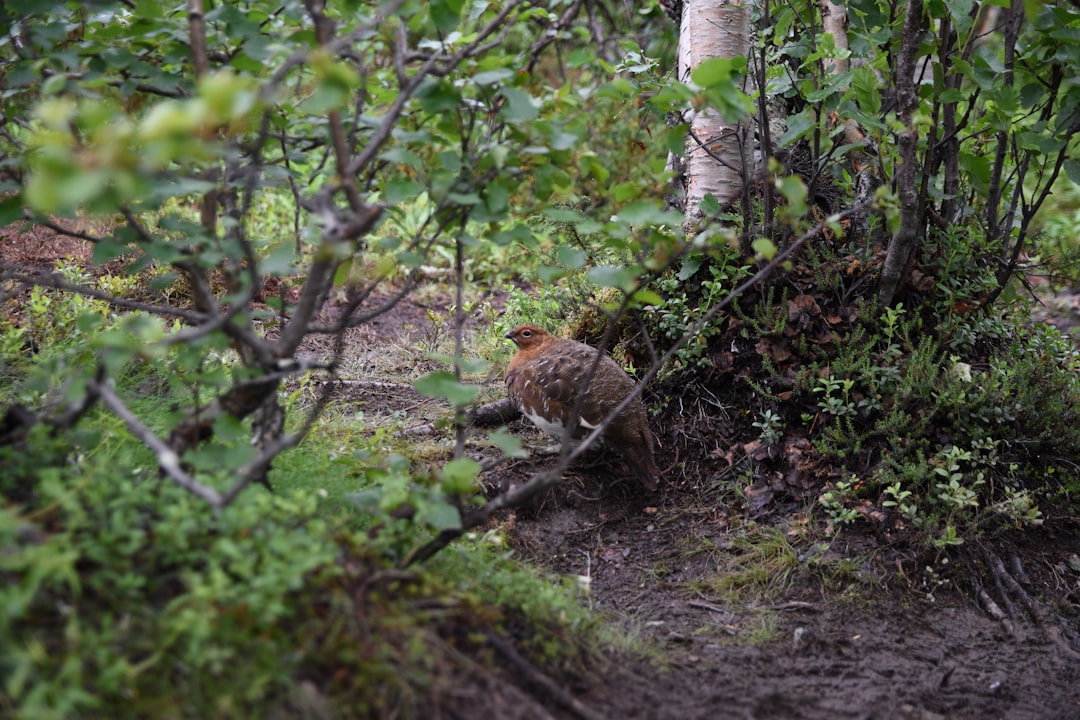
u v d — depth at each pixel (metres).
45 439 3.43
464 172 3.89
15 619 2.84
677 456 5.86
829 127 6.24
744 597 4.90
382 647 3.21
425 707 3.19
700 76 3.59
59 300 5.79
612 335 6.43
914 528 5.20
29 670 2.66
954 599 4.98
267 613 2.98
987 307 6.20
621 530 5.45
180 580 3.18
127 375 5.21
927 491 5.29
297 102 4.60
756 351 5.95
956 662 4.53
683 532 5.40
